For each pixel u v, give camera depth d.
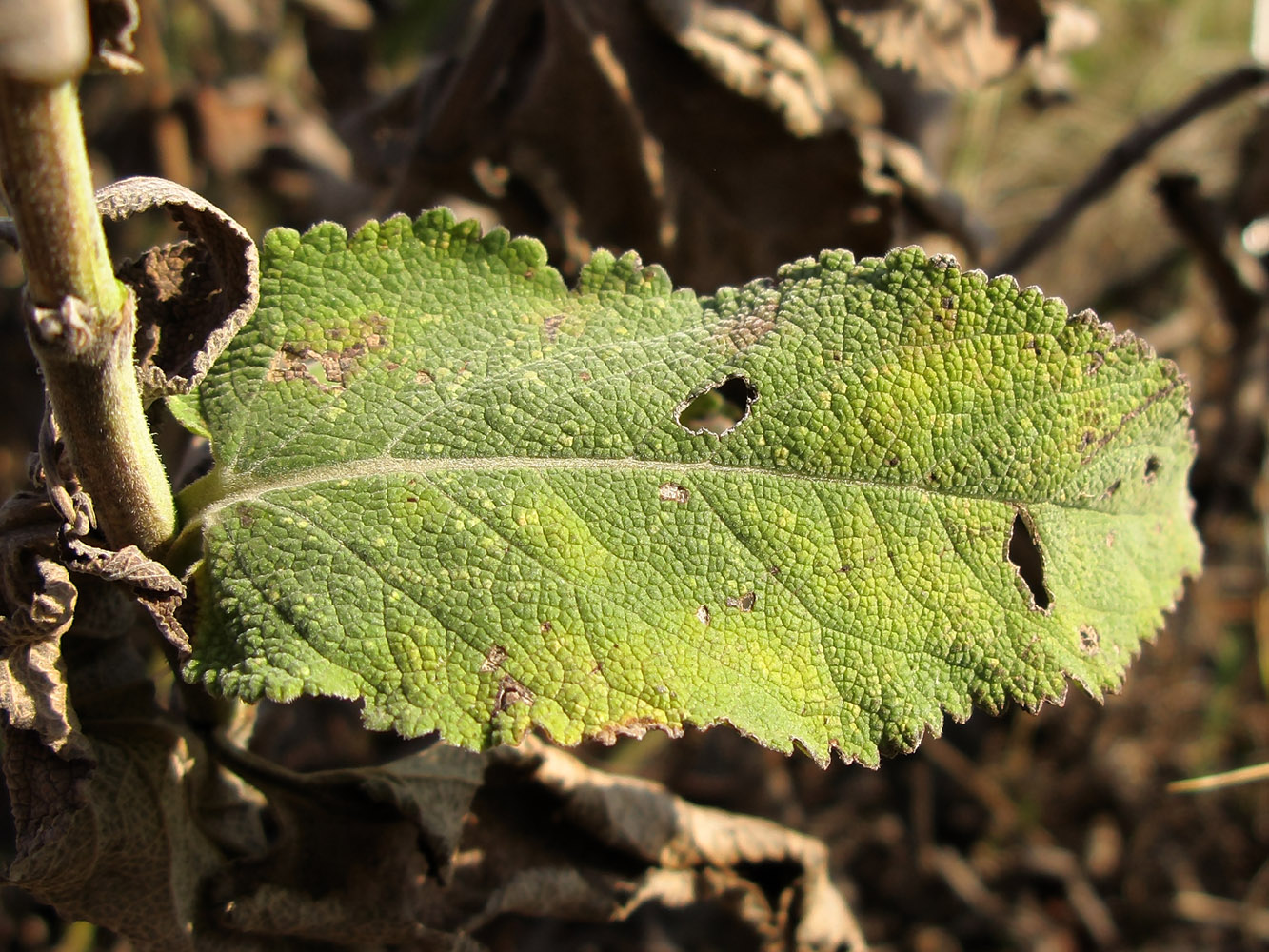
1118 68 0.45
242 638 0.13
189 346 0.14
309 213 0.36
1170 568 0.16
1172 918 0.33
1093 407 0.15
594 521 0.14
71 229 0.11
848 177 0.24
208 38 0.37
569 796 0.18
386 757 0.30
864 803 0.33
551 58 0.23
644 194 0.24
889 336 0.15
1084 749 0.34
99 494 0.13
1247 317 0.31
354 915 0.16
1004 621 0.15
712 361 0.15
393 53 0.35
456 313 0.15
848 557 0.14
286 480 0.14
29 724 0.13
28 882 0.13
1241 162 0.32
